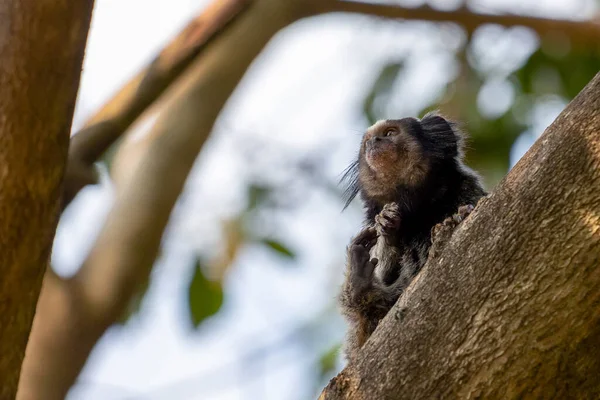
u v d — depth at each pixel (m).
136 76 11.02
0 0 6.95
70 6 6.85
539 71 14.82
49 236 7.43
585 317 6.63
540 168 6.98
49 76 6.98
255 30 13.73
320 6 13.77
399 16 13.74
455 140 11.88
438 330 7.10
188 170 13.41
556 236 6.75
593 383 6.80
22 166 7.12
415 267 10.85
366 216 12.24
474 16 13.77
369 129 12.34
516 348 6.77
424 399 7.03
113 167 13.62
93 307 12.72
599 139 6.76
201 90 13.62
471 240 7.20
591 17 14.11
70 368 12.73
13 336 7.48
